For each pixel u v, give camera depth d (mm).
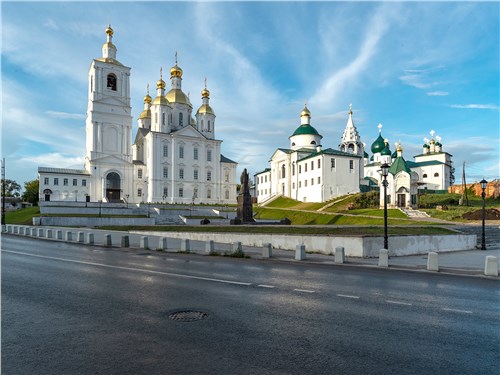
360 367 5645
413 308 9062
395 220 43312
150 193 75188
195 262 17000
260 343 6582
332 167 70250
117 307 8922
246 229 27500
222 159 89125
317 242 21219
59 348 6355
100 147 71125
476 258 19797
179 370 5492
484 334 7211
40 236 31406
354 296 10250
